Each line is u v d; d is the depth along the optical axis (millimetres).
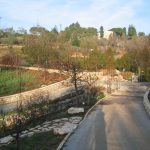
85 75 55625
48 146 21250
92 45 113938
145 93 53812
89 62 80125
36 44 75312
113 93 54719
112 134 25547
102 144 22469
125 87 64562
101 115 34062
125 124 29766
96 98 46344
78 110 34469
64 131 24906
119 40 157375
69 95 48656
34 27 93688
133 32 191000
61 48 80375
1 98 44312
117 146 22062
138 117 33656
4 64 68062
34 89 51812
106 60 79938
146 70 80250
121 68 89875
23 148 20266
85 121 30531
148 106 37531
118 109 38500
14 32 106438
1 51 82375
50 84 56562
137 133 26172
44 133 24953
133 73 86375
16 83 54438
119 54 120500
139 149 21453
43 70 67562
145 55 84562
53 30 125188
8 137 23594
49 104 38375
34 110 32969
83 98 44344
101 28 198125
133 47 111312
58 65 62875
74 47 106250
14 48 89562
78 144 22266
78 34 162750
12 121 29031
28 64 73250
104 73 75688
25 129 26141
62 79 61969
